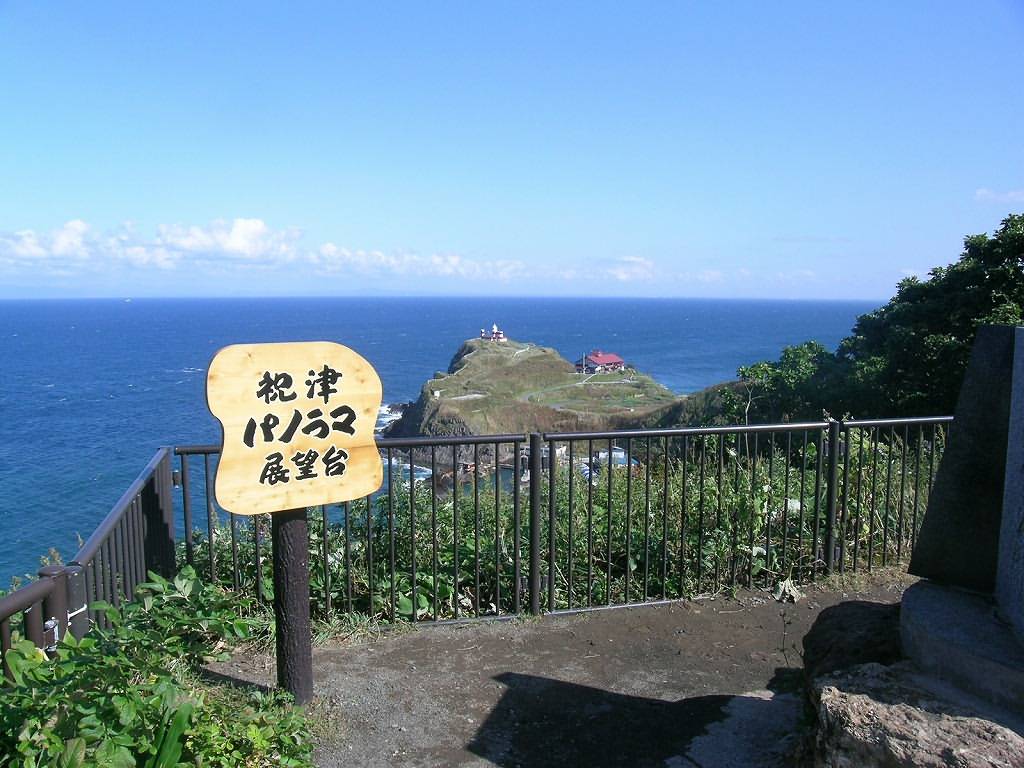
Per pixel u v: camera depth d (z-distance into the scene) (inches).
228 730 109.7
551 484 188.1
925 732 93.0
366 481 139.1
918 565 127.0
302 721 125.6
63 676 98.4
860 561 225.8
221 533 206.7
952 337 629.9
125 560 149.9
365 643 173.3
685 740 138.5
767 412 759.7
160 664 118.6
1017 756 87.9
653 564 215.5
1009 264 637.3
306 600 140.1
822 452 208.5
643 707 149.9
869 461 247.1
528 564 204.8
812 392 739.4
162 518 181.8
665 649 175.2
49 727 94.7
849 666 122.5
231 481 127.7
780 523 229.5
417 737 136.7
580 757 133.0
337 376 135.0
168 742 96.8
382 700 147.8
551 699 151.9
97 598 131.2
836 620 138.9
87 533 843.4
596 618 189.6
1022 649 102.7
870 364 705.6
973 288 641.6
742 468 263.1
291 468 132.3
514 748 135.0
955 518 123.1
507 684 156.8
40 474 1153.4
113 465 1221.7
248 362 127.6
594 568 215.2
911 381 654.5
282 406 130.7
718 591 204.8
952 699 100.8
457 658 167.3
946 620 111.7
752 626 187.5
